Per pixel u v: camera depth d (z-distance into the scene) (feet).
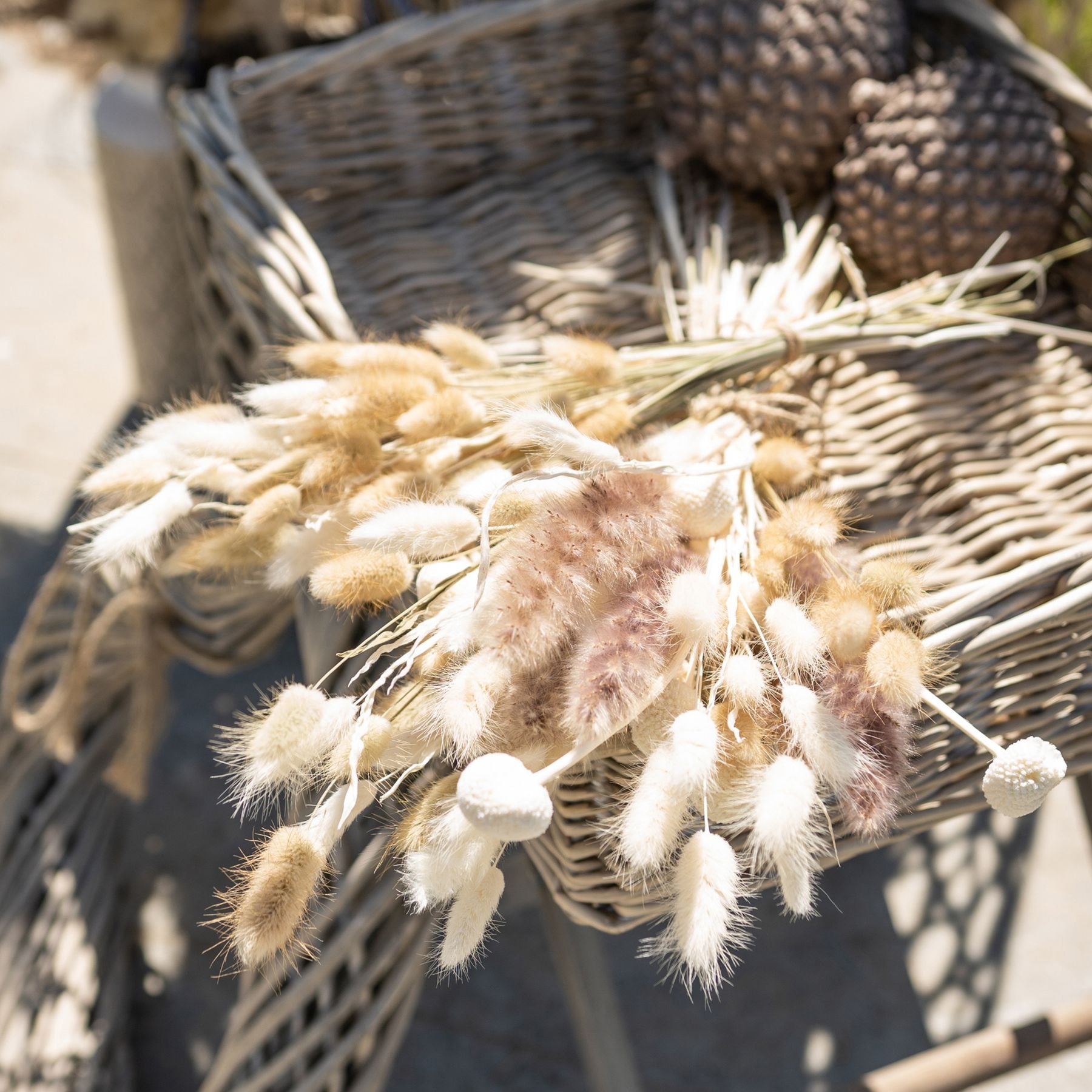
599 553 2.26
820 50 3.03
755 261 3.14
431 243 3.19
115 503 2.56
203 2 4.27
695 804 2.23
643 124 3.49
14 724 3.95
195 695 5.14
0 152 7.16
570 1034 4.24
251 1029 2.78
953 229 2.96
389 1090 4.10
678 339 2.90
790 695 2.21
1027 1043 2.90
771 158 3.13
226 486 2.46
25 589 5.25
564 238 3.20
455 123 3.28
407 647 2.50
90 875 4.15
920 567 2.63
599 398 2.61
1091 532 2.65
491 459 2.51
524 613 2.21
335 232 3.23
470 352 2.57
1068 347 3.01
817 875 2.43
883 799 2.26
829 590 2.35
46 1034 3.71
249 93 3.14
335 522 2.39
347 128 3.23
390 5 3.88
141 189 4.81
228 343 3.42
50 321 6.34
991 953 4.39
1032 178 2.95
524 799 2.06
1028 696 2.55
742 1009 4.27
